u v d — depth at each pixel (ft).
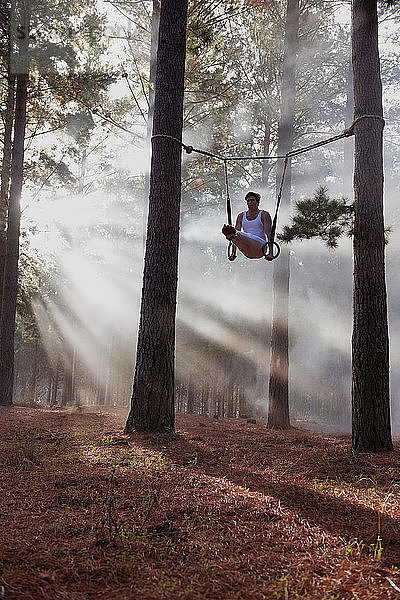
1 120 75.10
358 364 30.55
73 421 44.55
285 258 52.95
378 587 10.04
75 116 69.87
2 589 9.09
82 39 67.21
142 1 56.39
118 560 11.12
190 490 17.89
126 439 31.07
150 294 35.76
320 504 16.53
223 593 9.68
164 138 37.14
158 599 9.34
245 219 30.94
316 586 10.06
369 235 31.22
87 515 14.58
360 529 14.05
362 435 29.76
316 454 28.22
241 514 15.08
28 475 20.31
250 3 57.72
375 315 30.71
